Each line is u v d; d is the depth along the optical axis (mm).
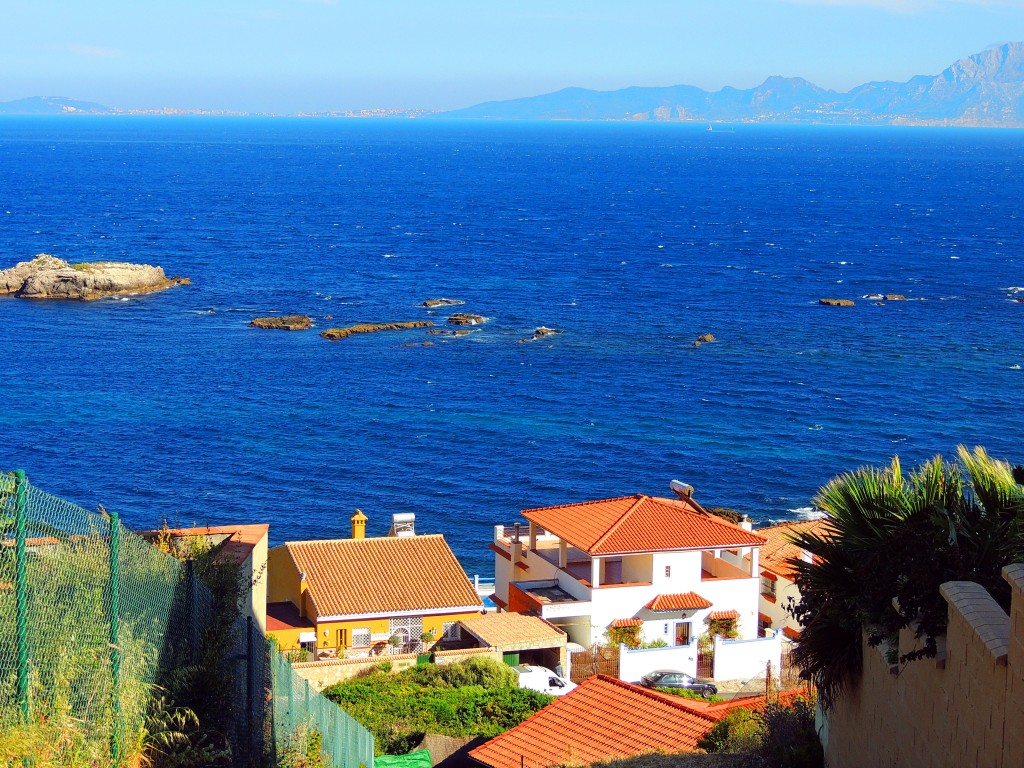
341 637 56906
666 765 28953
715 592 58812
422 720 43688
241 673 23781
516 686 49156
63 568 16797
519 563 64188
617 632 57094
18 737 14750
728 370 154625
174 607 21438
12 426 122188
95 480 106438
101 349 161625
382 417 129875
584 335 177125
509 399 138625
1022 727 13500
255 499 102938
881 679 19438
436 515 100062
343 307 198250
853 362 159625
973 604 15656
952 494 19906
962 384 146750
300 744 26344
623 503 62438
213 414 129500
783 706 29672
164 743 19594
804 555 44844
